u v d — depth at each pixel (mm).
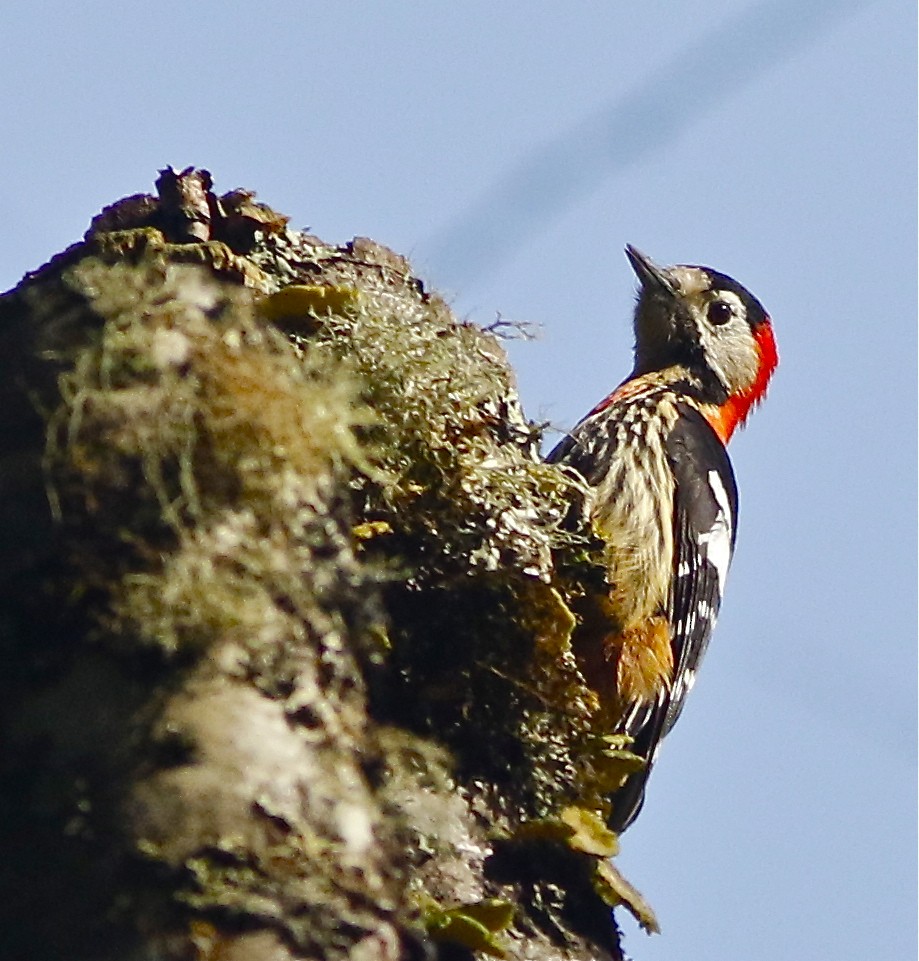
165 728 5672
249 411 6531
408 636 7324
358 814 5895
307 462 6660
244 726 5754
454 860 6762
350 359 7453
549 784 7555
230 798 5559
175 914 5320
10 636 5980
